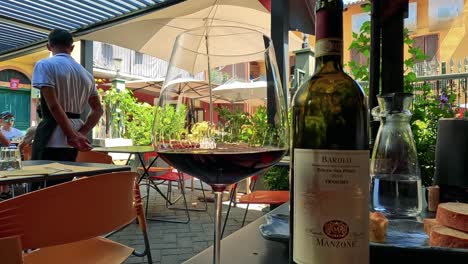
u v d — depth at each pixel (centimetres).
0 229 98
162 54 561
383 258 65
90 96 331
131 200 144
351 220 48
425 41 873
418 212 98
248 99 63
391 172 98
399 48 118
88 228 119
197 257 67
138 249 343
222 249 71
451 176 99
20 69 1135
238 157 57
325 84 57
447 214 69
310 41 667
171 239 376
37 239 105
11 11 503
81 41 602
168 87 65
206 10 482
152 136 66
